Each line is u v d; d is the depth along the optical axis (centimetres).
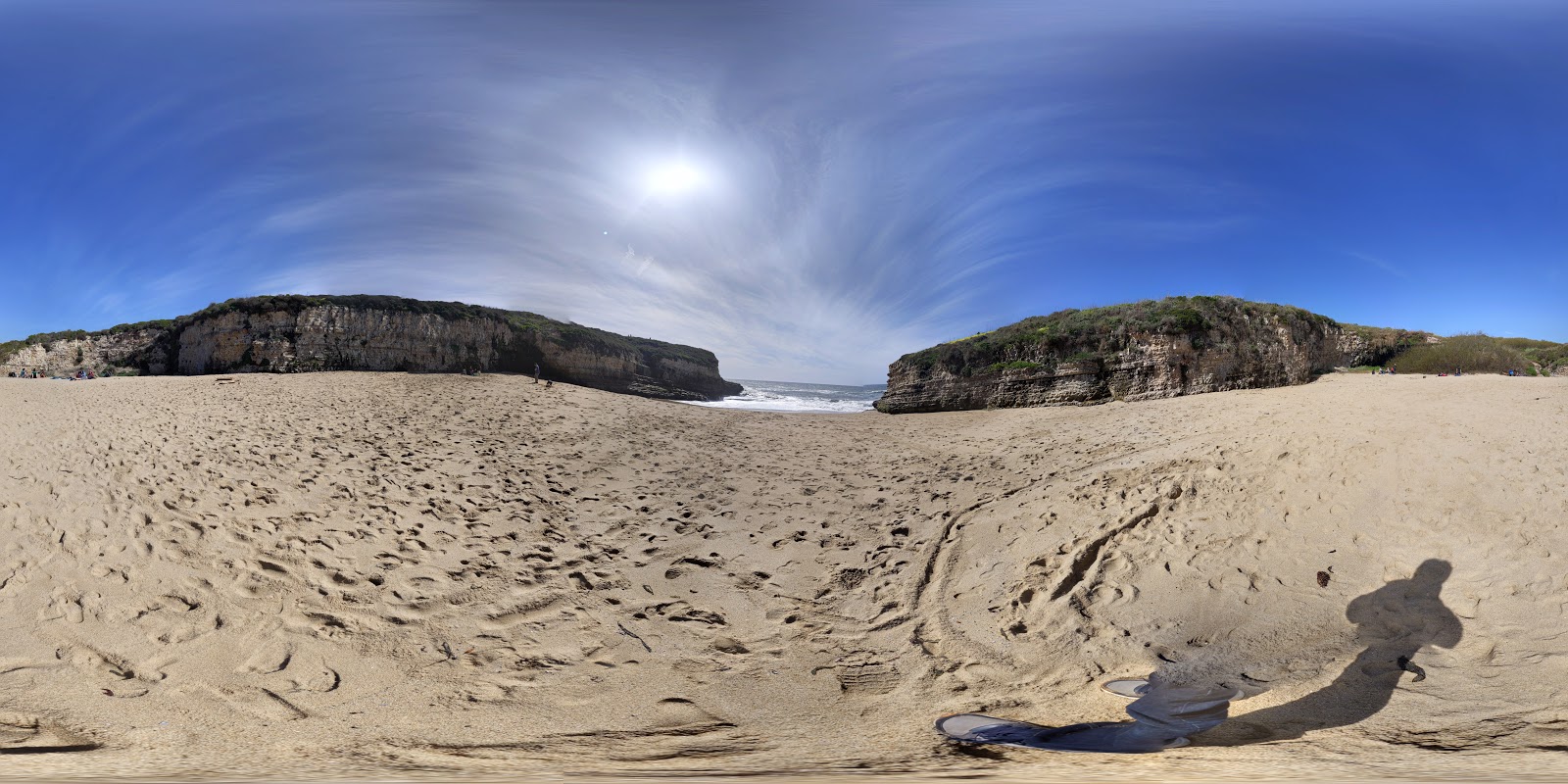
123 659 448
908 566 691
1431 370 1733
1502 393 900
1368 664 424
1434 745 317
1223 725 370
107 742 348
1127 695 427
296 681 446
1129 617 532
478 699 441
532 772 304
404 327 2264
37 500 657
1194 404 1331
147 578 550
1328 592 519
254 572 588
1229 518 657
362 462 976
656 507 906
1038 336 1820
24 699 388
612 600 624
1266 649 463
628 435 1334
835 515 855
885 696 455
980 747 351
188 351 2267
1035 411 1592
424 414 1397
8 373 2255
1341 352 1822
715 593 649
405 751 352
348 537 694
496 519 814
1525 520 541
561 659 511
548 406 1578
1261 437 870
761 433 1420
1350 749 316
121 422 1049
